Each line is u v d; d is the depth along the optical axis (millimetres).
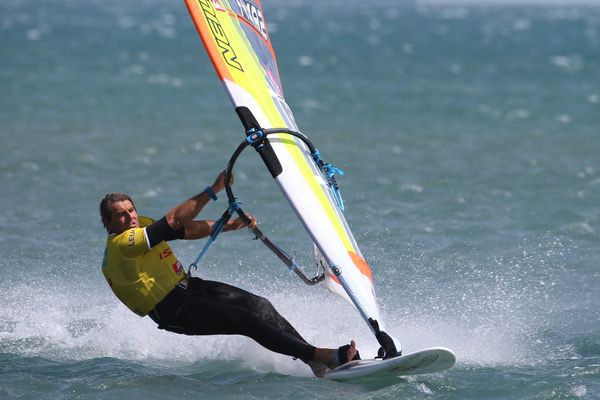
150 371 23297
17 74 103188
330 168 25078
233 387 22000
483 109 77500
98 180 47844
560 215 39938
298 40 193125
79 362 23953
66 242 36344
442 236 36719
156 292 21922
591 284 30734
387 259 33750
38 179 47719
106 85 93625
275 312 22484
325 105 80125
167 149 56906
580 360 23719
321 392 21516
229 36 25500
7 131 63031
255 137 22391
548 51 164250
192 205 21828
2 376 22672
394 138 61625
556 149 57469
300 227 38125
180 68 116438
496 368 23156
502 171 50031
